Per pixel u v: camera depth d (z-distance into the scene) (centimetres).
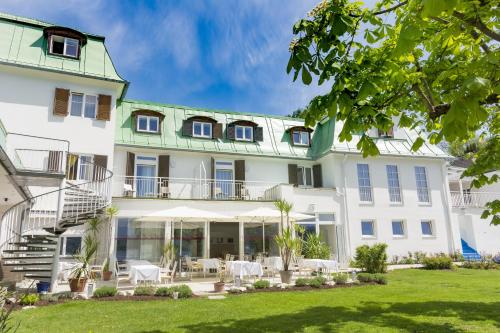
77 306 861
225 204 1752
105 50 1778
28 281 1287
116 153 1780
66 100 1606
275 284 1214
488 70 273
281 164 2147
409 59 504
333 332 620
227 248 1966
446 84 481
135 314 771
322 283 1193
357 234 2070
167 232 1655
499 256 2130
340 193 2078
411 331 620
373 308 826
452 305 845
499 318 705
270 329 645
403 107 542
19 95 1541
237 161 2008
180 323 694
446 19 362
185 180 1889
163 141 1884
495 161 575
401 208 2208
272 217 1571
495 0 290
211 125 2052
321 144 2252
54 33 1656
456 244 2277
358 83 376
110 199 1477
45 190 1509
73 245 1548
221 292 1089
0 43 1546
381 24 386
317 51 355
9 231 1390
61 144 1572
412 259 2072
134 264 1384
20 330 639
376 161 2225
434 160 2359
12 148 1488
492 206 602
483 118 217
